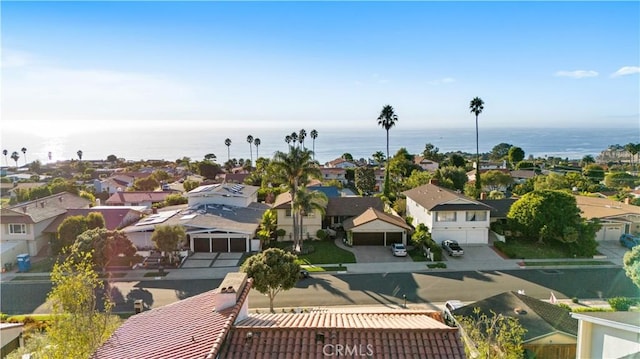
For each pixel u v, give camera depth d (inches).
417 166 3971.5
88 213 1803.6
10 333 863.1
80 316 726.5
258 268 1032.8
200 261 1529.3
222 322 523.2
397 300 1160.8
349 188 3595.0
